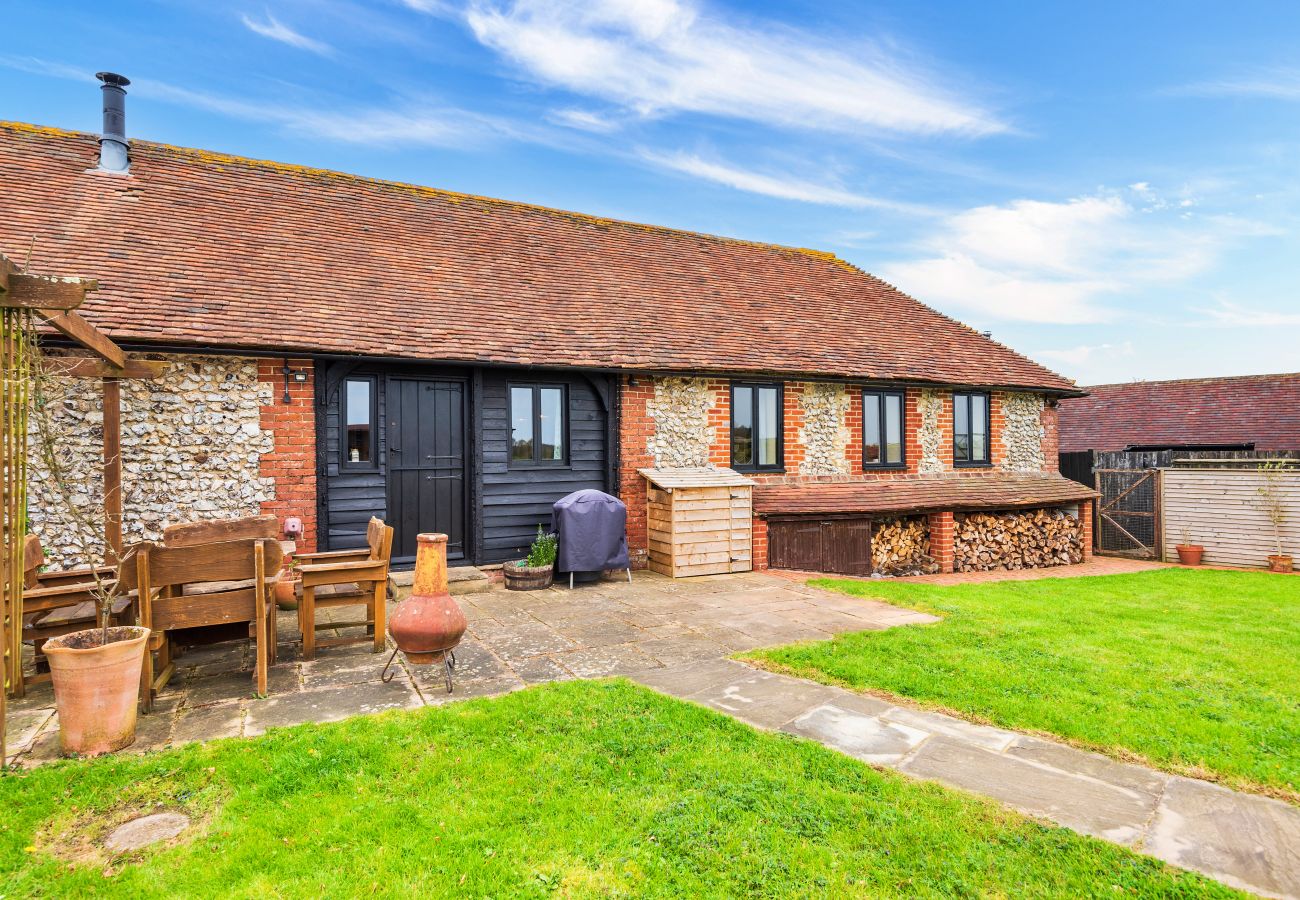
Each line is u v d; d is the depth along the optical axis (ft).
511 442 32.07
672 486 31.96
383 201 39.65
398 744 13.09
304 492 27.12
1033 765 12.85
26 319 13.56
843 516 38.14
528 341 31.55
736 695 16.47
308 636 18.97
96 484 24.02
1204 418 70.74
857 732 14.30
